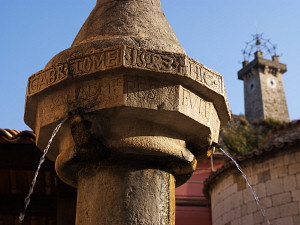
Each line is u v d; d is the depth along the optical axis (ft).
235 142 99.04
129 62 9.14
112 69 9.20
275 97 172.14
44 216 19.81
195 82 9.66
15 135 16.65
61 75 9.70
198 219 56.29
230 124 113.70
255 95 174.50
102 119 9.46
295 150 34.01
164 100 9.41
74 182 10.87
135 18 10.77
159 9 11.54
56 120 9.87
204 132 10.20
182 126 9.91
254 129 115.24
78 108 9.55
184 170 10.21
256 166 36.11
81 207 9.68
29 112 11.03
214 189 41.42
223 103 10.55
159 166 9.78
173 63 9.41
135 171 9.46
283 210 33.32
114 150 9.38
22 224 20.31
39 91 10.12
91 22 11.14
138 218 9.00
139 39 9.92
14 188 19.33
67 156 9.84
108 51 9.36
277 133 51.98
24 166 17.65
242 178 37.14
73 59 9.64
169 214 9.54
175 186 11.16
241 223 36.14
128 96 9.20
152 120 9.59
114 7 11.05
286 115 170.40
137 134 9.50
